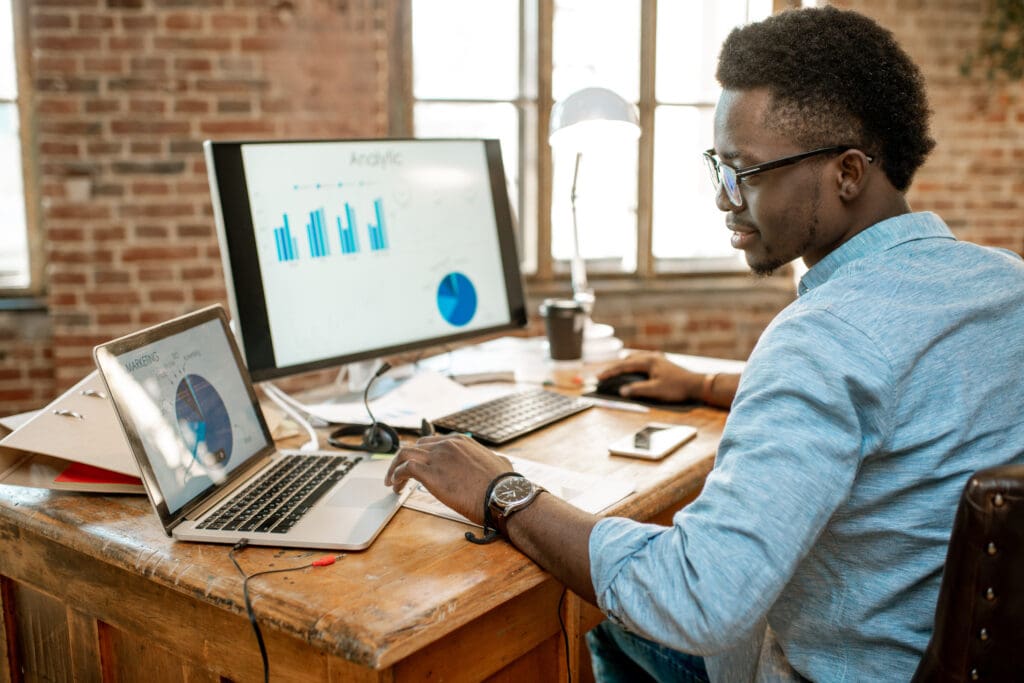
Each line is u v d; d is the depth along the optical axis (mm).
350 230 1563
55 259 3104
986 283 849
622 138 1890
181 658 1000
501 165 1810
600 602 849
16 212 3344
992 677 765
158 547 962
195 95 3096
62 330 3143
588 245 3967
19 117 3283
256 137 3160
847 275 855
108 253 3131
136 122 3074
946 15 3639
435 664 874
